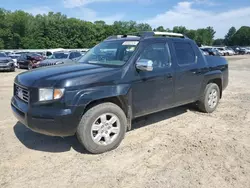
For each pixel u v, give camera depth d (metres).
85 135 3.59
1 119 5.34
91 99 3.53
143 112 4.28
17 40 73.38
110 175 3.21
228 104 6.81
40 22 76.69
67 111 3.37
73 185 3.00
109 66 4.10
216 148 3.95
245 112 5.99
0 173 3.23
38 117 3.38
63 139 4.30
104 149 3.80
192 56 5.24
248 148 3.96
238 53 58.28
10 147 3.96
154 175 3.21
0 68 17.25
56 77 3.50
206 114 5.79
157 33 4.71
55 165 3.45
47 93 3.37
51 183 3.03
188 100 5.18
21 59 21.39
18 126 4.90
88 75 3.60
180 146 4.03
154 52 4.44
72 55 16.47
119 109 3.87
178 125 5.03
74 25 79.69
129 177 3.17
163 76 4.45
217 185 3.00
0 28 72.75
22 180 3.09
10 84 10.68
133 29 96.56
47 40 75.56
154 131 4.68
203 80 5.46
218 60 6.10
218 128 4.86
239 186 2.98
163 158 3.64
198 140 4.26
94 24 88.06
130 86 3.96
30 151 3.84
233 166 3.42
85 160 3.59
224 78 6.22
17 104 3.78
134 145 4.07
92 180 3.10
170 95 4.67
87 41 82.50
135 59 4.09
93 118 3.62
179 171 3.30
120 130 3.92
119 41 4.62
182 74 4.84
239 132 4.65
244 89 9.33
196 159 3.61
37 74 3.77
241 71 16.66
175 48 4.86
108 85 3.71
